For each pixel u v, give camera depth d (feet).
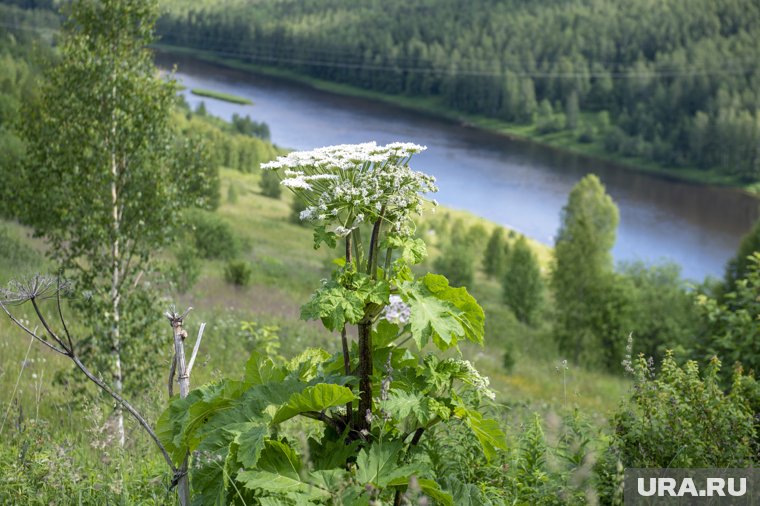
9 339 40.88
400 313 18.47
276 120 540.11
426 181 13.62
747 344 34.81
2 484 16.21
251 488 11.84
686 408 18.75
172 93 41.50
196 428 12.96
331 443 13.50
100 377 35.60
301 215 13.39
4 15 462.19
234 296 88.48
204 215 131.23
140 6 41.96
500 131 581.12
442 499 12.35
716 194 459.73
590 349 129.18
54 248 39.58
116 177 40.01
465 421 14.03
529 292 168.66
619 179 479.82
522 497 16.15
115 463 18.47
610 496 16.30
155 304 40.14
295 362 15.14
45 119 39.50
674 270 190.60
